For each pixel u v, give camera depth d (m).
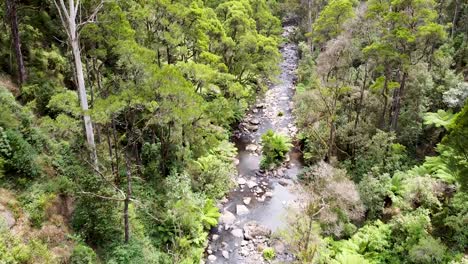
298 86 38.84
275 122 34.59
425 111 26.33
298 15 52.94
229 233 21.58
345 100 26.31
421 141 26.69
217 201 23.94
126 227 16.03
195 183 23.08
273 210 23.59
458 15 34.59
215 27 29.09
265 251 19.83
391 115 26.17
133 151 22.67
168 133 20.88
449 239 17.64
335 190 18.66
